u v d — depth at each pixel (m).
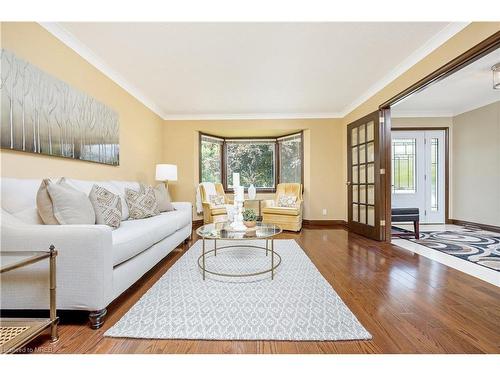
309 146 5.16
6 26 1.82
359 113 4.28
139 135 3.97
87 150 2.64
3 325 1.31
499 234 4.19
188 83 3.56
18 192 1.71
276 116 5.16
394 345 1.32
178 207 3.69
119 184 3.01
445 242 3.63
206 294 1.92
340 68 3.13
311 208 5.18
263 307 1.71
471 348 1.29
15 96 1.83
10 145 1.79
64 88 2.31
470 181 4.94
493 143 4.52
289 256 2.94
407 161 5.39
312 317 1.58
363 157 4.16
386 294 1.92
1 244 1.43
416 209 3.84
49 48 2.18
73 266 1.45
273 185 6.14
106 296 1.50
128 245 1.77
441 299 1.84
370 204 3.93
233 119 5.16
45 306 1.46
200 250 3.24
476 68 3.22
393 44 2.58
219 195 5.27
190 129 5.16
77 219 1.73
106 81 3.05
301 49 2.67
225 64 2.99
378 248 3.32
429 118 5.34
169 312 1.64
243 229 2.51
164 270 2.51
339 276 2.31
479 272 2.40
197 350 1.29
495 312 1.65
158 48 2.63
